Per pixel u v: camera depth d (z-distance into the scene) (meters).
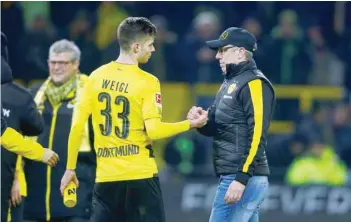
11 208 26.42
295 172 39.59
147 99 23.17
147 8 50.66
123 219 23.67
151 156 23.59
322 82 47.31
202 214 38.94
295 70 46.53
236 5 51.00
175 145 41.66
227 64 24.03
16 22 48.09
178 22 51.16
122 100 23.27
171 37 47.50
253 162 23.36
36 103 28.30
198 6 51.06
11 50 47.31
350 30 50.62
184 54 46.34
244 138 23.72
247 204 24.08
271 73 46.41
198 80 46.19
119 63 23.53
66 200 24.69
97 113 23.61
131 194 23.34
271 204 39.25
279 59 46.53
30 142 25.41
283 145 41.84
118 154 23.33
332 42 50.56
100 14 48.59
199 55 46.44
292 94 45.50
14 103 25.72
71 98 28.30
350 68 48.38
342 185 39.56
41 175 28.25
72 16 50.25
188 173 40.00
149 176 23.39
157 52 46.34
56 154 25.94
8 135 24.94
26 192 28.02
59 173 28.19
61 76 28.20
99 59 45.97
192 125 23.62
